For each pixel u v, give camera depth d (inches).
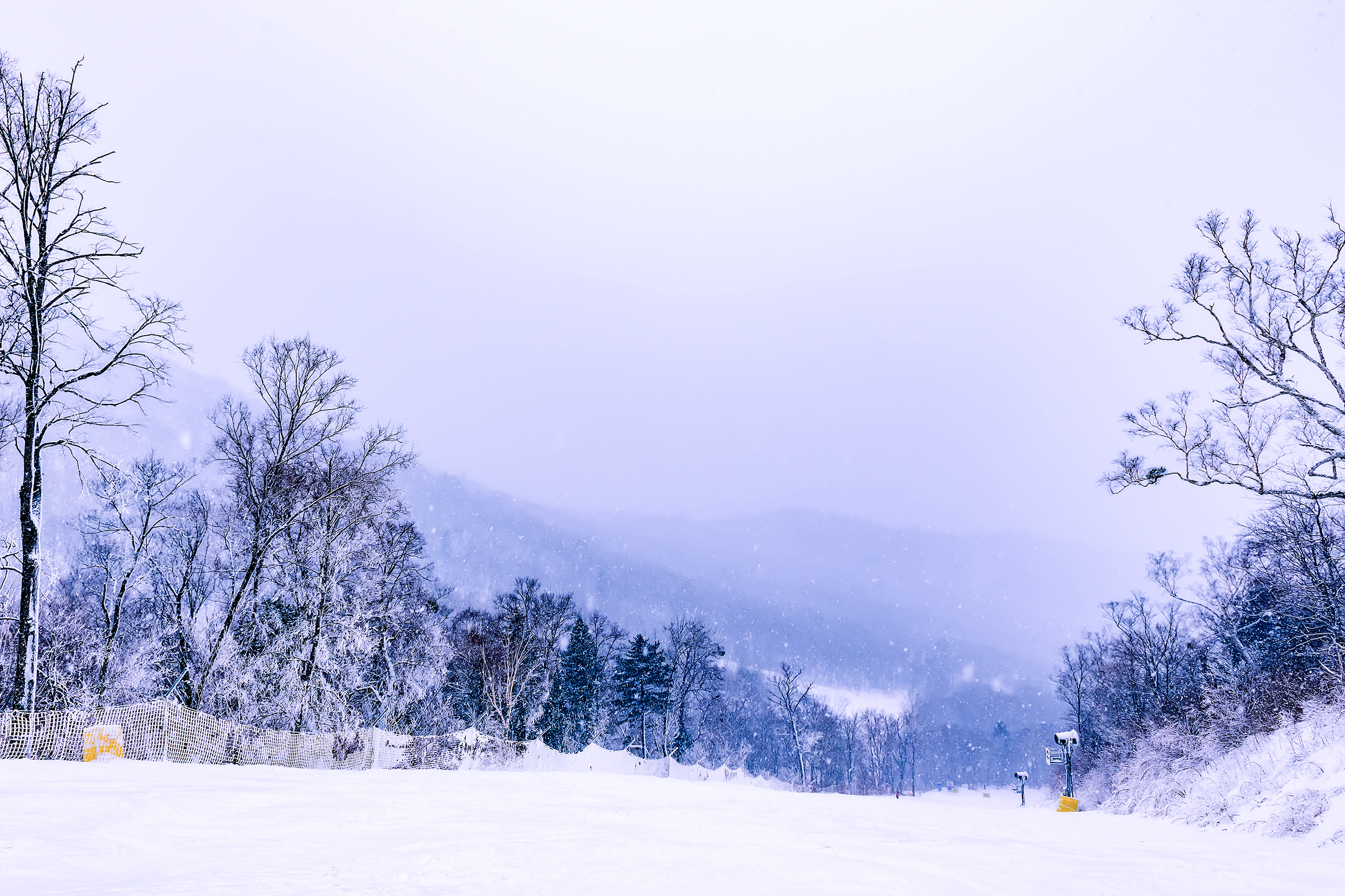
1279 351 768.9
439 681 1596.9
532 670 2201.0
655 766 2345.0
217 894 197.6
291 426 1288.1
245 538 1275.8
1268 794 624.1
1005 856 366.3
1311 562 1005.8
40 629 1195.9
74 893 193.2
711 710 3075.8
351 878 228.2
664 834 369.1
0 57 841.5
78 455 906.1
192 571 1307.8
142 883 207.6
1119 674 2060.8
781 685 3147.1
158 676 1250.6
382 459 1368.1
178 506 1339.8
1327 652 872.3
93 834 278.7
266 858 253.8
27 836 266.7
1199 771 815.1
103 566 1285.7
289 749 1078.4
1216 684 1408.7
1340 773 574.6
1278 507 952.9
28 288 819.4
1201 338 802.8
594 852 298.2
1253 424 778.8
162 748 877.8
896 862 323.3
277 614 1247.5
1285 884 320.2
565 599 2455.7
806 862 304.0
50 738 742.5
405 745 1401.3
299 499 1253.7
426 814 399.2
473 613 2640.3
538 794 578.6
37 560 815.7
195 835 293.4
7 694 1055.6
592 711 2723.9
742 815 495.5
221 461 1258.0
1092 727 2442.2
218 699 1171.3
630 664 2903.5
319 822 344.2
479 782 675.4
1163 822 690.2
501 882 232.7
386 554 1392.7
